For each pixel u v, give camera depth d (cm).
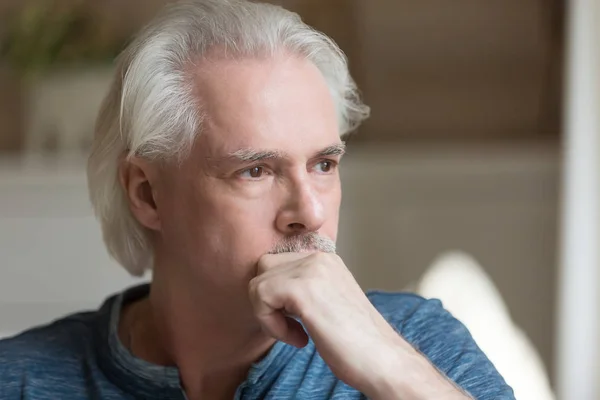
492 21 378
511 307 349
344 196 347
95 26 359
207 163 141
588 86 287
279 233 141
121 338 163
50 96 333
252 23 147
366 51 381
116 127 159
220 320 149
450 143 381
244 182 140
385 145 379
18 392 154
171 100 144
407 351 128
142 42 153
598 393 297
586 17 286
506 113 380
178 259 151
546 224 347
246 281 142
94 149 165
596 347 296
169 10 157
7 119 391
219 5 152
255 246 140
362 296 132
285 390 148
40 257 348
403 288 351
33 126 341
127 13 381
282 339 132
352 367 125
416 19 379
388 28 380
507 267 349
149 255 170
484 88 380
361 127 382
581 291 296
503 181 346
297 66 146
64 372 159
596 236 292
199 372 155
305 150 139
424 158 345
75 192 341
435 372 128
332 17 375
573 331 299
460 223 349
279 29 148
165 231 153
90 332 169
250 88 140
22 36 339
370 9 379
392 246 349
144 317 168
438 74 382
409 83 382
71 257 348
